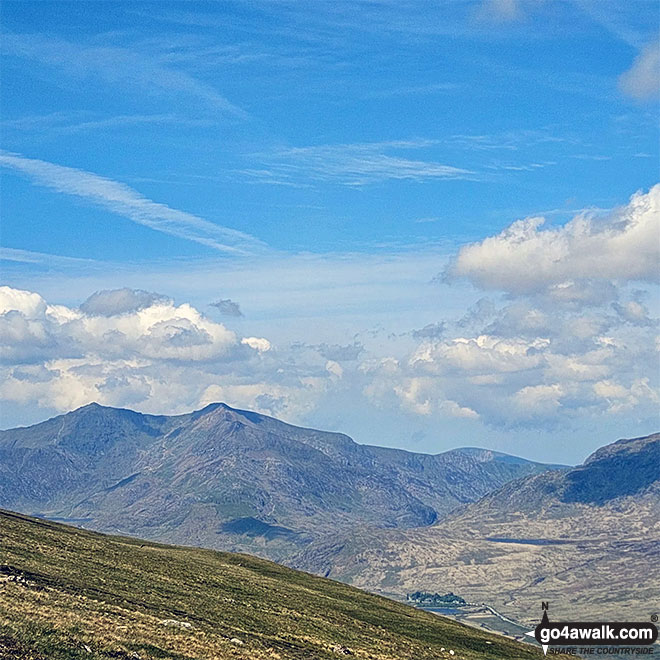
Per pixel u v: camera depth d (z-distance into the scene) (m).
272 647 83.69
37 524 154.62
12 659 55.12
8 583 78.50
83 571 101.94
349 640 104.56
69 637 62.50
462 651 126.69
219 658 69.44
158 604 92.25
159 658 64.38
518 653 140.25
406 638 122.75
